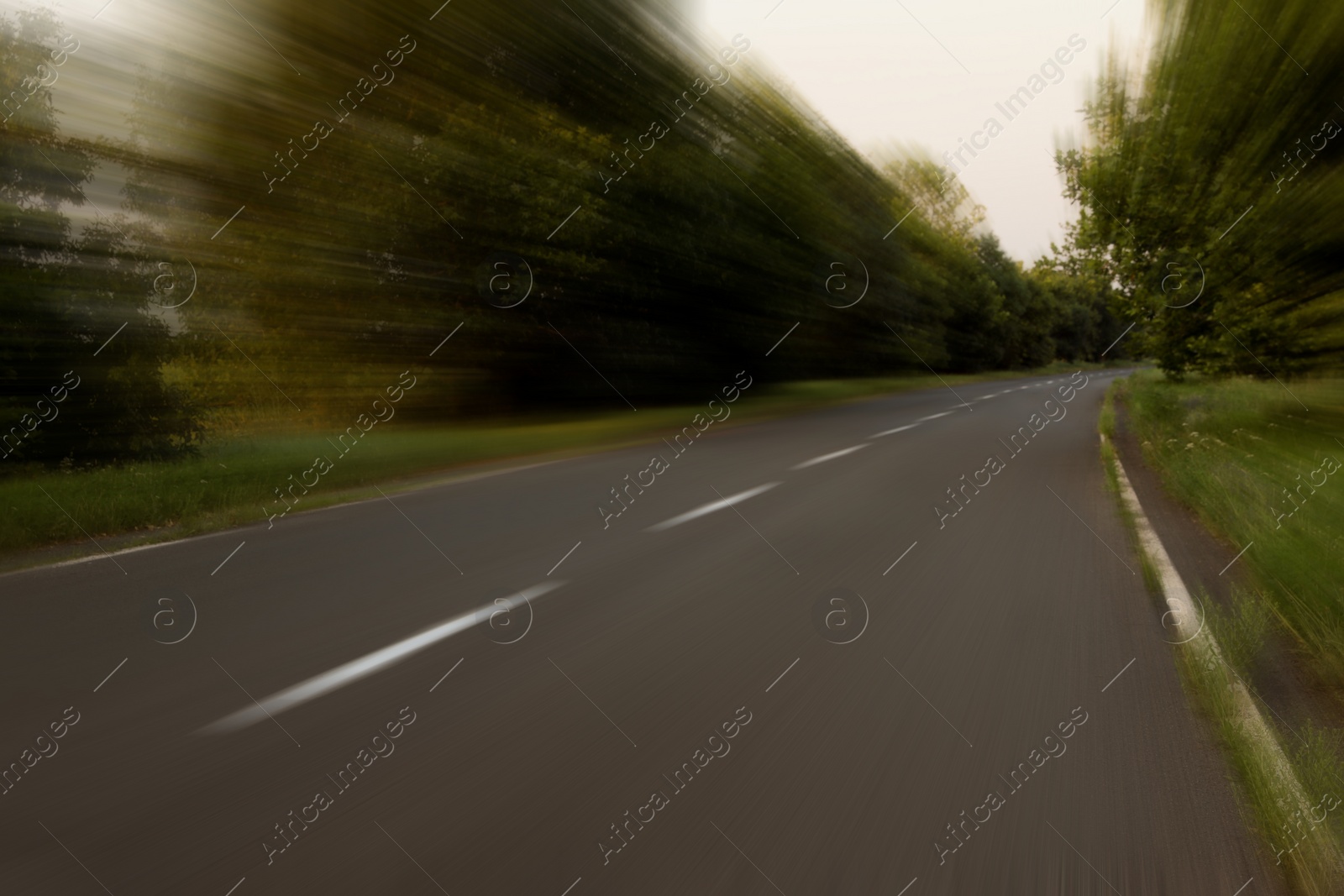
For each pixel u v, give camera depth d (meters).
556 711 3.88
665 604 5.62
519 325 20.72
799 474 11.78
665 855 2.73
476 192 19.34
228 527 8.32
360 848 2.76
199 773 3.27
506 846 2.78
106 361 11.60
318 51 16.38
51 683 4.19
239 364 15.27
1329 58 9.74
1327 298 11.30
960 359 66.75
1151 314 15.78
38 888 2.53
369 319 18.05
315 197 16.86
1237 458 9.98
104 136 12.55
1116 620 5.11
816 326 34.34
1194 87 11.32
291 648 4.72
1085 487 10.23
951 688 4.09
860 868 2.64
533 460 13.61
